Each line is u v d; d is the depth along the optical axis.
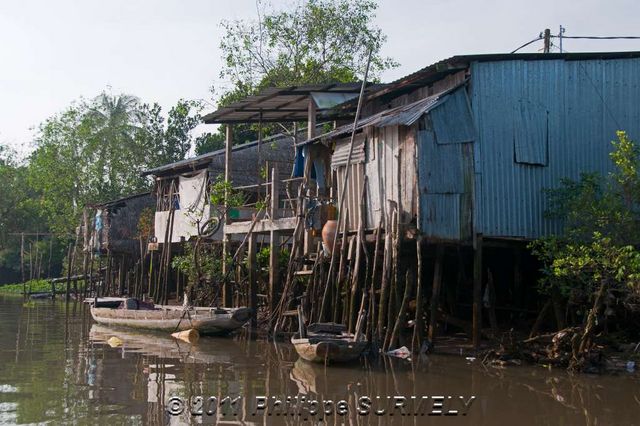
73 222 39.50
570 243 13.45
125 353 15.14
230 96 29.36
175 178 27.98
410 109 14.80
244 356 14.67
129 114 42.72
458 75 15.46
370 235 15.25
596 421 9.26
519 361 13.10
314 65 28.98
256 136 36.00
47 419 9.23
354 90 18.11
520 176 14.95
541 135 15.18
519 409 9.87
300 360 13.84
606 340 13.65
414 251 15.12
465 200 14.51
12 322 22.75
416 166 14.12
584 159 15.43
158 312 18.77
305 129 28.19
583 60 15.65
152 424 9.09
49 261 45.25
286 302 17.38
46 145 40.72
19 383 11.61
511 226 14.73
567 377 11.93
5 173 50.22
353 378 11.91
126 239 31.88
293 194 23.78
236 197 21.34
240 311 17.36
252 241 19.33
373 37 29.69
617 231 13.26
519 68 15.20
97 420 9.23
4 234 49.84
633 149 14.45
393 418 9.45
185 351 15.45
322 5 29.72
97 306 22.06
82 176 40.09
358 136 16.11
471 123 14.70
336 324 14.45
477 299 14.14
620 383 11.48
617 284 12.18
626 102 15.81
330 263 16.00
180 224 26.83
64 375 12.38
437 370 12.53
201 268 21.53
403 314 14.00
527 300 17.02
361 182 15.87
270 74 29.14
